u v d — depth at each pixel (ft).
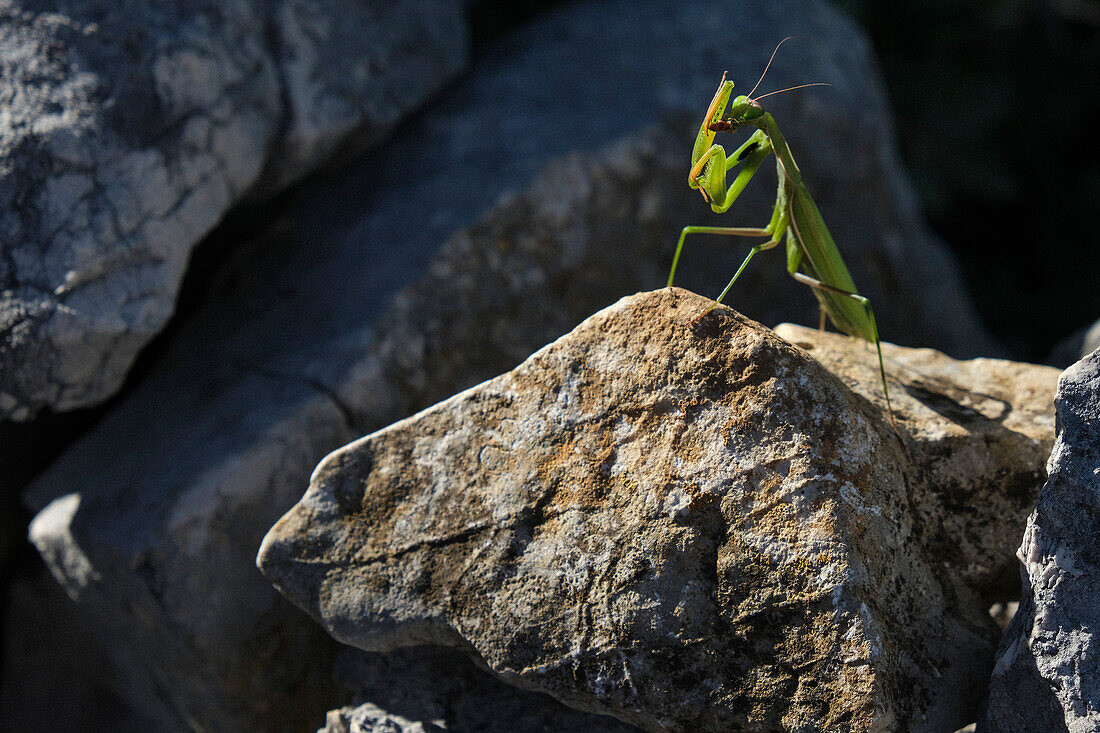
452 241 9.30
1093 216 19.70
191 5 8.42
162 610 7.30
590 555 5.18
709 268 10.86
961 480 5.72
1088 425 4.53
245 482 7.63
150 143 7.84
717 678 4.89
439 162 10.39
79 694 11.07
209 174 8.26
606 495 5.21
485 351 9.32
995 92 18.38
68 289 7.10
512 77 11.58
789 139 11.42
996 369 6.95
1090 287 19.07
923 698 4.93
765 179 11.33
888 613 4.95
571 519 5.26
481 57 12.51
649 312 5.37
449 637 5.71
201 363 9.24
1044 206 20.38
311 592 5.96
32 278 7.06
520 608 5.32
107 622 8.68
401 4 10.74
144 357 10.50
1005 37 19.21
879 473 5.17
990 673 5.21
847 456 4.99
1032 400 6.45
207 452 7.86
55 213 7.23
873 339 6.08
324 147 9.63
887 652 4.75
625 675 5.08
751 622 4.85
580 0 14.75
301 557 5.94
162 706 9.66
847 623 4.66
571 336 5.50
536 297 9.73
